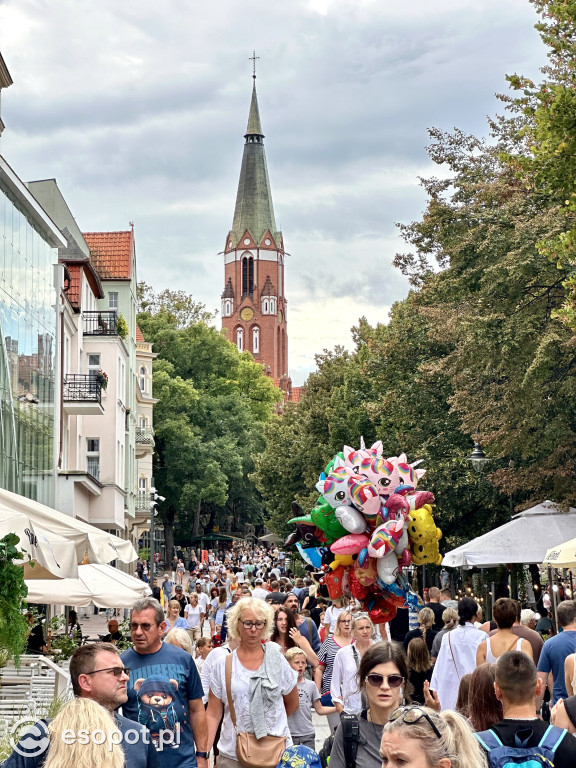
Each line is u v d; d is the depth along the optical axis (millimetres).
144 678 8688
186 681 8805
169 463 106312
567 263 29344
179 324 128250
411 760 4980
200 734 8922
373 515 17062
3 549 12164
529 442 31172
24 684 17672
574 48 23312
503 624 11945
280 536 79875
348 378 63781
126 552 21234
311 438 68625
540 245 22078
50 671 19047
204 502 118438
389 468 17125
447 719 5844
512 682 7027
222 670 9312
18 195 34906
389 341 46312
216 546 129750
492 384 34094
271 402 132125
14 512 12797
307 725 11781
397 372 46625
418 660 13547
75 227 58688
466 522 42906
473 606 12766
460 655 12578
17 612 12156
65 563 14172
